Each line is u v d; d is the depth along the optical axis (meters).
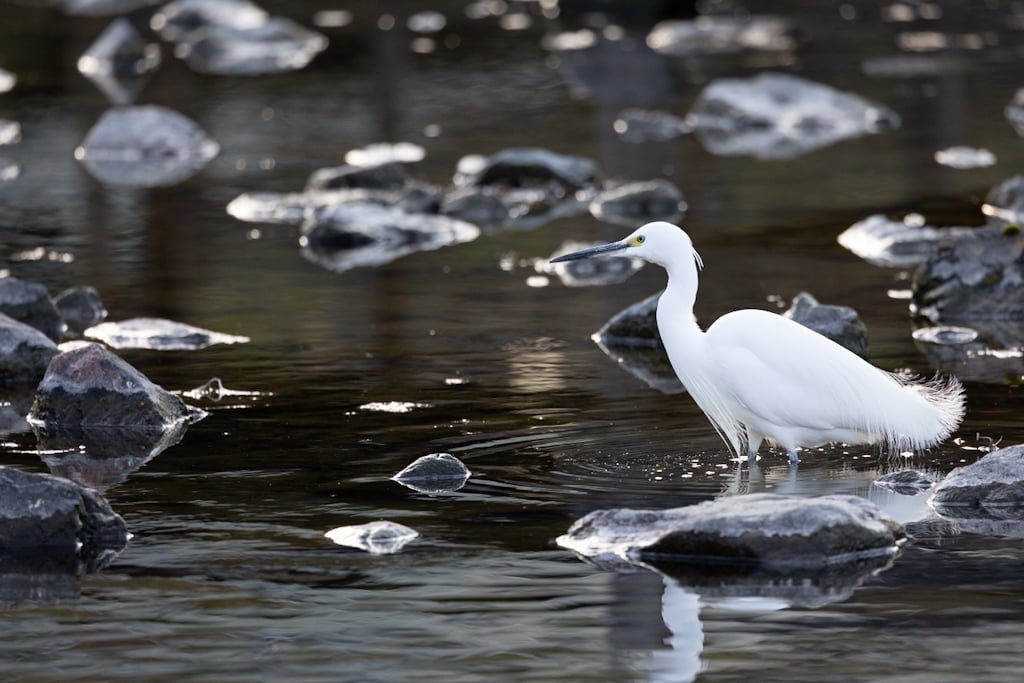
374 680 7.77
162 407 12.65
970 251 16.88
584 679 7.75
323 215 21.91
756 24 44.94
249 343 15.62
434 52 40.22
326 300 17.69
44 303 16.11
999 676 7.66
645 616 8.47
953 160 26.42
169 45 41.66
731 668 7.83
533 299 17.77
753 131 30.52
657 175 25.91
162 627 8.42
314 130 30.31
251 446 11.90
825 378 10.90
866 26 44.91
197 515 10.25
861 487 10.68
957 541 9.53
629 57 39.28
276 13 48.16
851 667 7.80
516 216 23.08
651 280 18.81
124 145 28.05
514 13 48.25
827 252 20.03
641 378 14.10
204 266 19.53
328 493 10.69
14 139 29.23
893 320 16.33
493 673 7.83
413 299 17.75
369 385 13.86
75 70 37.16
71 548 9.64
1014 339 15.41
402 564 9.30
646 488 10.69
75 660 8.02
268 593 8.88
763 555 9.14
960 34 42.84
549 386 13.80
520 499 10.48
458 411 12.91
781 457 11.54
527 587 8.91
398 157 27.50
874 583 8.87
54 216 22.66
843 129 30.31
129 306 17.30
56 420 12.59
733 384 11.09
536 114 31.73
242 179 25.77
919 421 10.99
